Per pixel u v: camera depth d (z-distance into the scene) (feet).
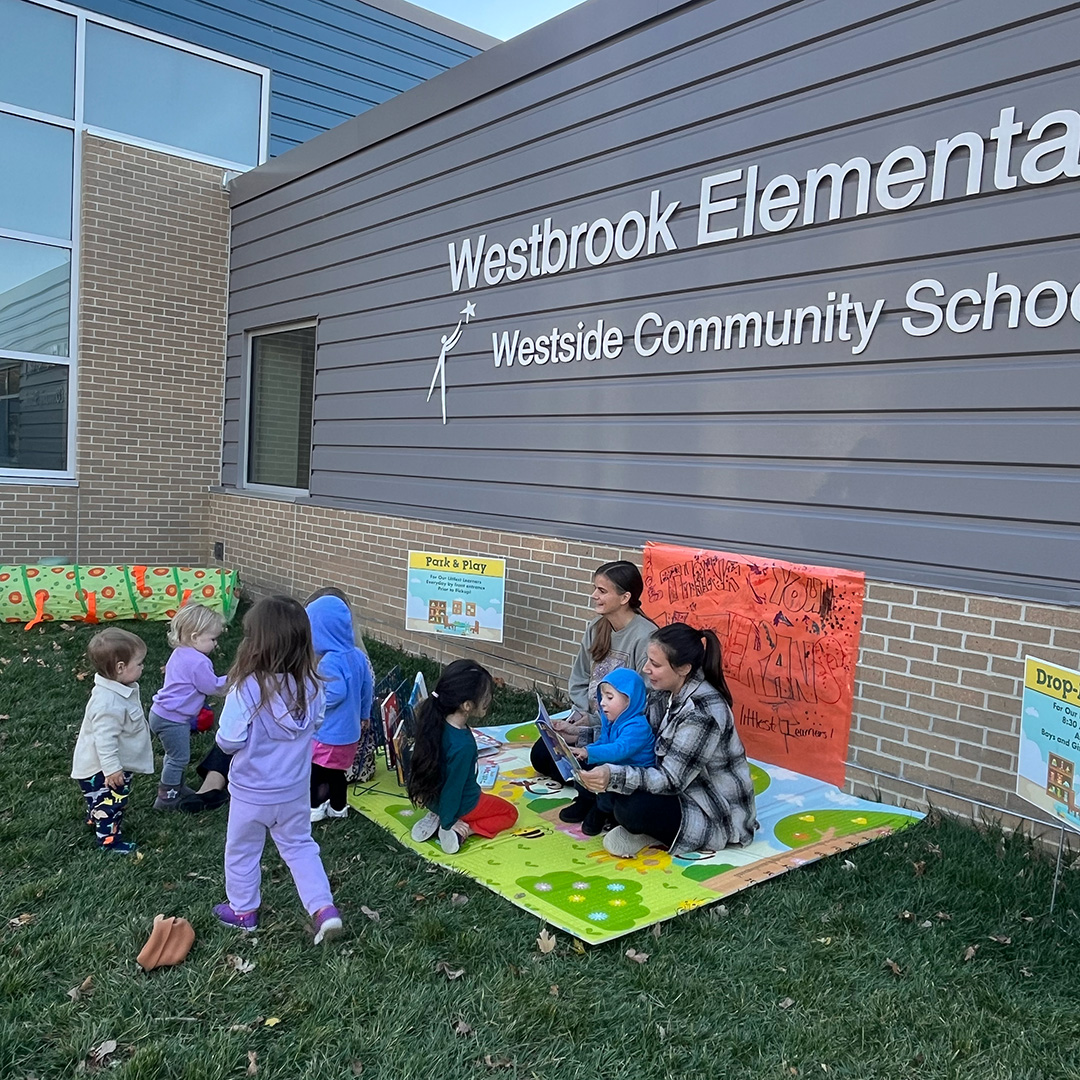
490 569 20.01
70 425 31.37
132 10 32.53
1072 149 12.03
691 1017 8.78
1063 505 12.37
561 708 19.20
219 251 33.55
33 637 24.31
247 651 10.11
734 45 16.12
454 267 22.59
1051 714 11.12
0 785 14.08
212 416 33.96
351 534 26.50
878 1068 8.09
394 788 14.79
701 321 16.83
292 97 37.50
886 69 14.02
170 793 13.58
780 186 15.47
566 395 19.69
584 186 19.04
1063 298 12.23
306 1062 8.04
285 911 10.66
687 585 17.02
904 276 13.93
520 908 10.79
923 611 13.78
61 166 30.60
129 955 9.55
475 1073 7.93
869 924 10.51
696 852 12.34
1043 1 12.24
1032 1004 9.06
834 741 14.99
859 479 14.62
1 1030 8.23
